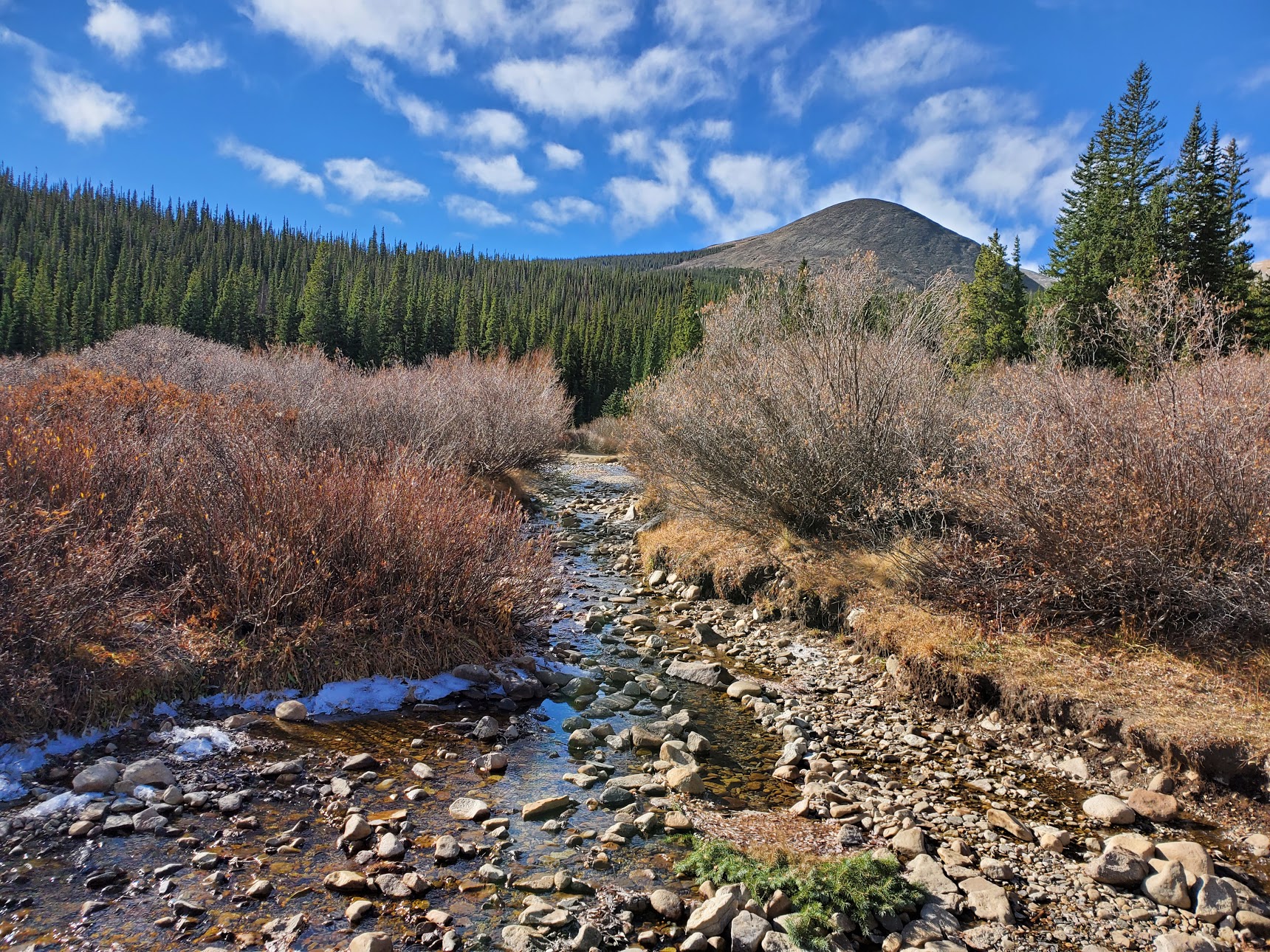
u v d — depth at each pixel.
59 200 98.12
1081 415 6.70
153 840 3.47
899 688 6.35
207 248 94.19
